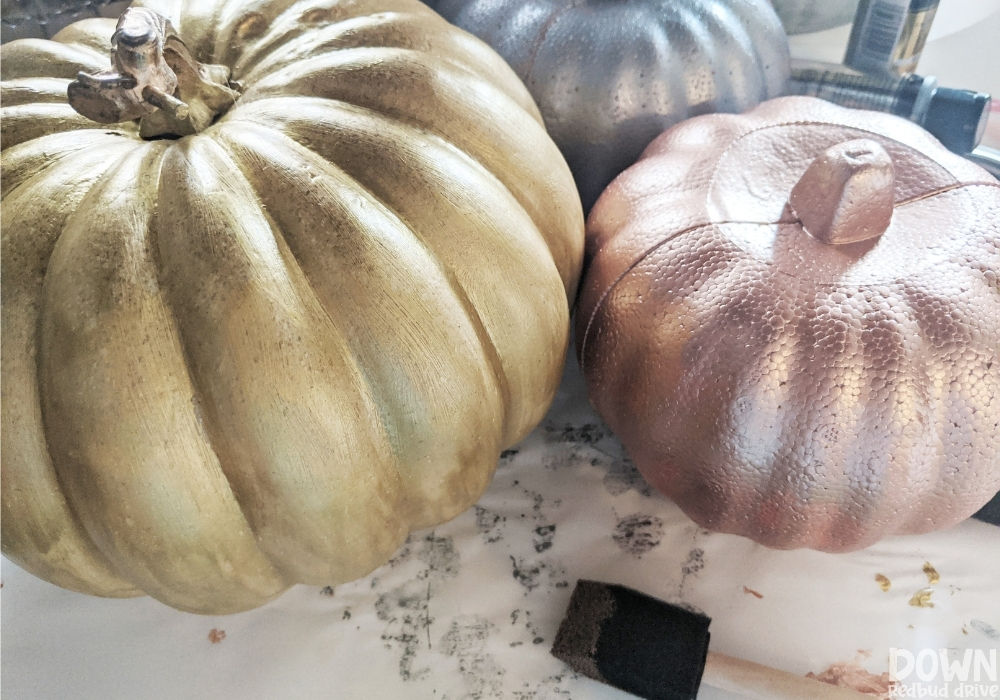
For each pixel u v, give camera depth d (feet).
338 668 2.48
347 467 1.94
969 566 2.71
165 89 2.05
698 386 2.29
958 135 3.53
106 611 2.60
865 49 3.77
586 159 3.39
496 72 2.68
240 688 2.43
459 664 2.50
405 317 1.98
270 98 2.26
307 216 1.97
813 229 2.35
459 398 2.07
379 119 2.22
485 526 2.83
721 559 2.74
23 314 1.88
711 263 2.35
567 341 2.49
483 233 2.16
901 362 2.15
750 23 3.46
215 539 1.96
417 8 2.69
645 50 3.18
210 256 1.87
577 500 2.91
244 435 1.86
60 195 1.98
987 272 2.29
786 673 2.39
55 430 1.86
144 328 1.84
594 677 2.40
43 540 2.02
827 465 2.21
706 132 2.83
